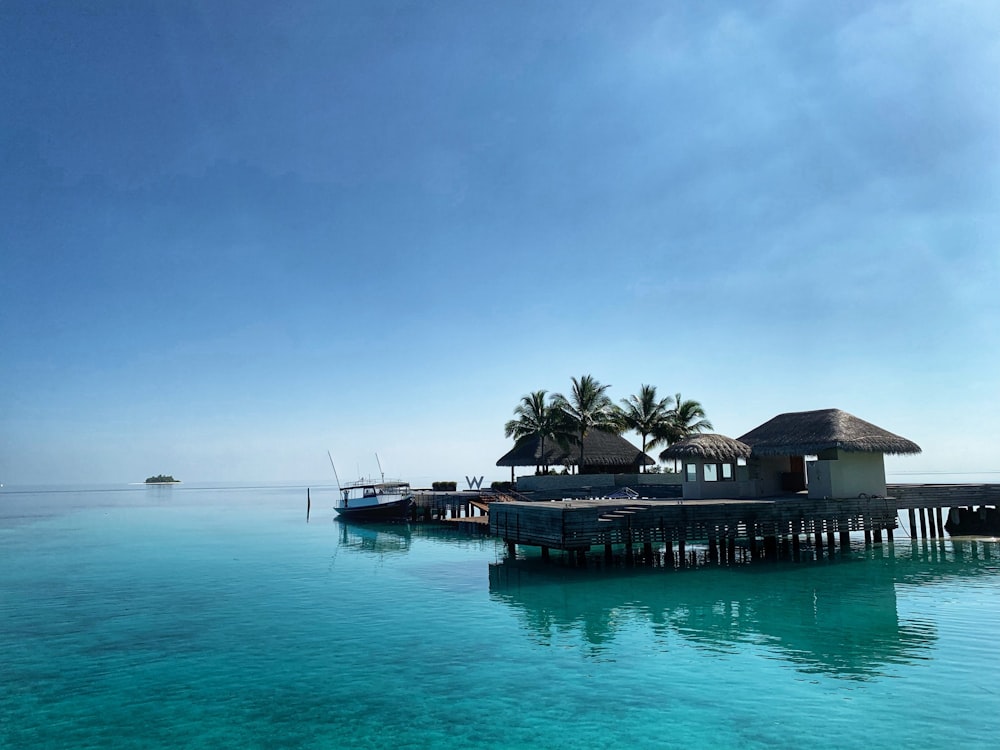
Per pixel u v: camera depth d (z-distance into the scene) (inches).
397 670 622.8
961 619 774.5
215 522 2701.8
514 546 1337.4
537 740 465.4
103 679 610.2
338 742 470.3
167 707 539.8
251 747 464.1
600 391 2311.8
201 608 911.7
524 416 2379.4
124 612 891.4
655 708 515.8
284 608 903.7
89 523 2736.2
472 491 2415.1
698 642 695.7
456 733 480.4
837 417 1390.3
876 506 1273.4
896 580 1025.5
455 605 907.4
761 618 795.4
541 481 2098.9
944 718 484.1
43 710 536.4
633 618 811.4
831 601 884.0
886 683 557.6
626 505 1179.9
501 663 638.5
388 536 1948.8
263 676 613.0
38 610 911.0
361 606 910.4
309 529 2246.6
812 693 538.3
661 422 2433.6
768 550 1291.8
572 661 640.4
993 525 1528.1
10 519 3063.5
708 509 1146.0
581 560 1195.3
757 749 440.8
